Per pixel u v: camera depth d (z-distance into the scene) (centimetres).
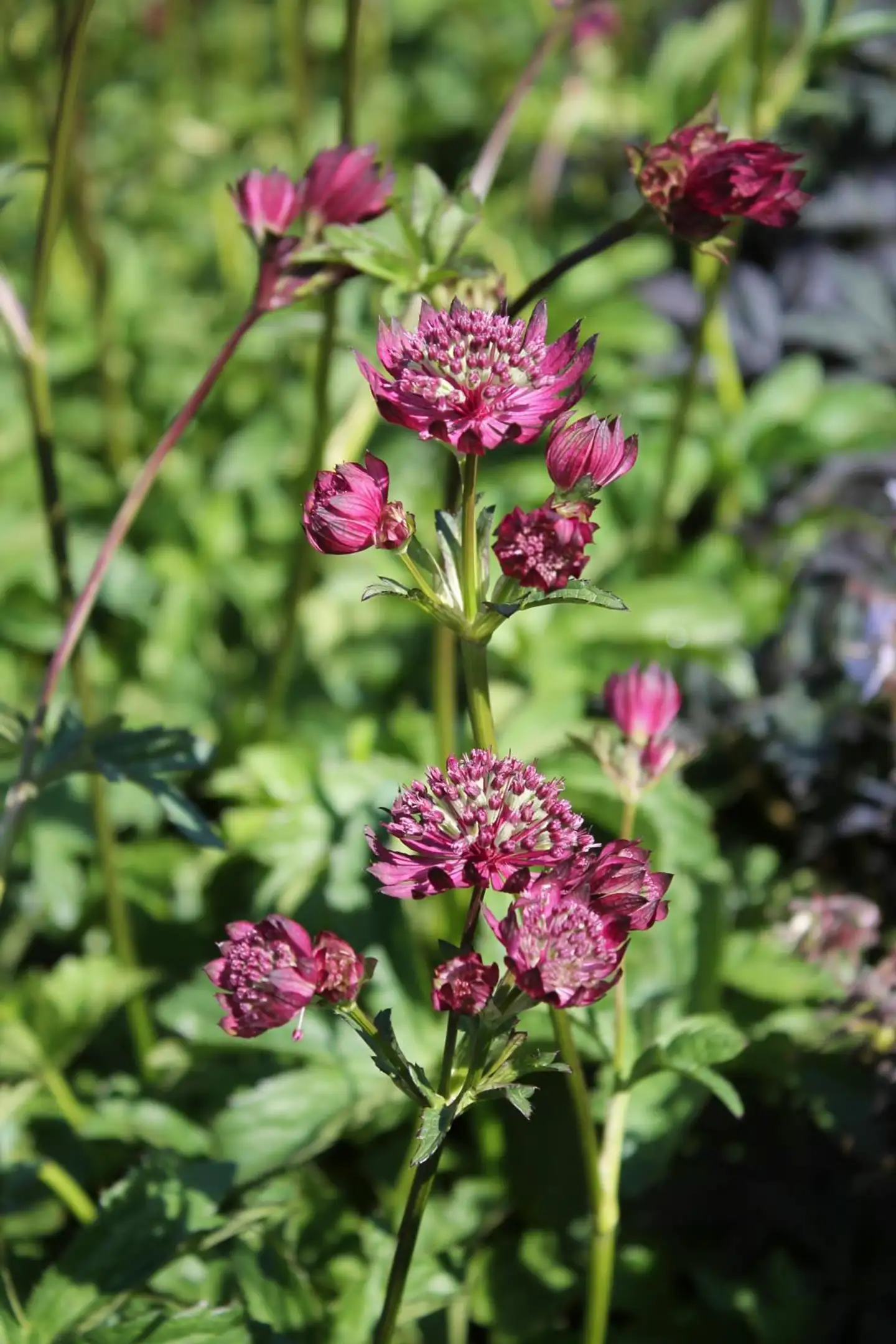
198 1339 49
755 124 61
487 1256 56
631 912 41
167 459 82
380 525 43
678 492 76
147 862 65
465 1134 60
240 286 91
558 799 42
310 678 75
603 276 88
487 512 44
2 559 76
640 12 106
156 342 88
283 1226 55
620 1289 55
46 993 57
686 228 47
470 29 115
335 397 70
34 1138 60
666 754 49
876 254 87
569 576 42
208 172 103
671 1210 56
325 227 49
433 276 50
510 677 70
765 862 64
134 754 50
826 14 60
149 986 62
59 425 85
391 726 66
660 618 67
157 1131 56
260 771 62
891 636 59
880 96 92
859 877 64
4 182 50
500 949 56
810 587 69
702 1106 57
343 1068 56
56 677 50
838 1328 54
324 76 112
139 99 112
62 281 92
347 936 57
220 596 80
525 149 106
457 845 42
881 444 73
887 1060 54
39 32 92
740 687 67
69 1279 50
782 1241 57
